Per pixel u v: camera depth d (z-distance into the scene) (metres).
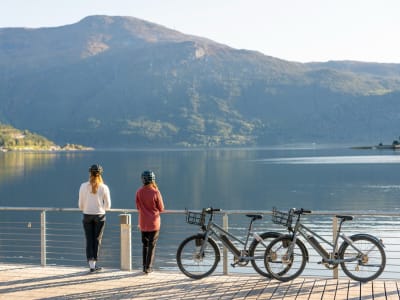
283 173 116.62
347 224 37.31
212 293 8.45
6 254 32.59
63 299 8.27
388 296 8.15
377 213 8.95
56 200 74.69
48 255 32.03
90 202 9.89
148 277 9.49
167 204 69.50
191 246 9.38
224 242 9.27
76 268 10.24
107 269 10.12
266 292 8.45
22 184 99.88
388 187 82.94
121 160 197.75
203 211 9.29
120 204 68.75
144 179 9.70
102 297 8.34
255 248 9.19
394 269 23.44
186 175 116.88
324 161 160.88
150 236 9.69
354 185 87.25
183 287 8.82
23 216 52.19
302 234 9.02
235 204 68.06
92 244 9.92
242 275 9.49
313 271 20.34
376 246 8.91
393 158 170.38
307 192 79.25
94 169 9.95
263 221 41.06
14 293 8.59
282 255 9.01
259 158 198.38
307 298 8.11
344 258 8.97
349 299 8.02
